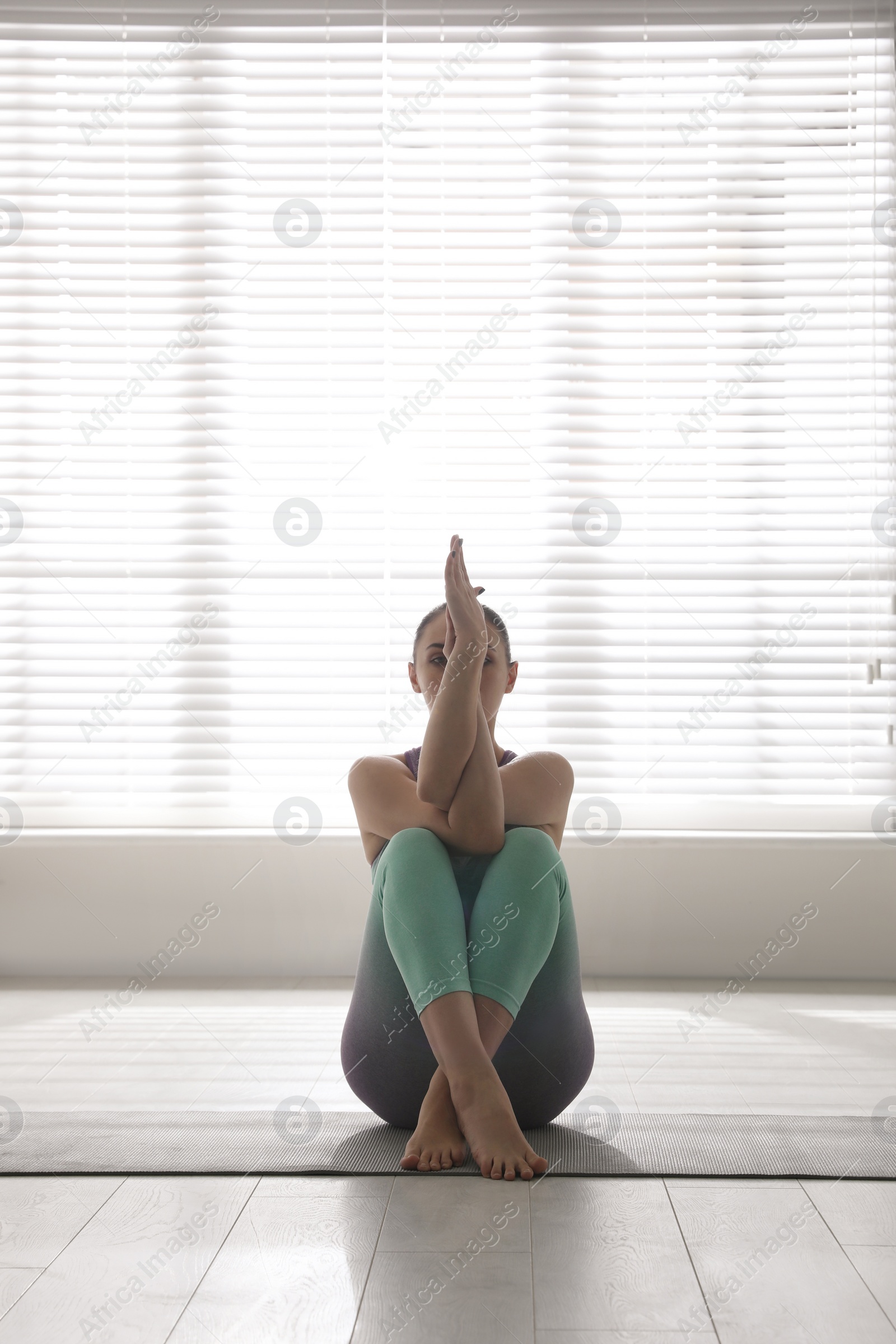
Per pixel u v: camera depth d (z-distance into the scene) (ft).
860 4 8.34
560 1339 2.81
